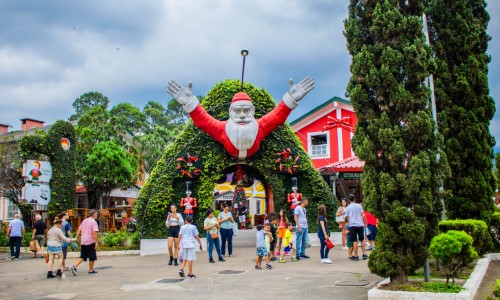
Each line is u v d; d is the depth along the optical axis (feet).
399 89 26.99
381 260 26.61
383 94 27.61
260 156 58.70
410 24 28.02
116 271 41.55
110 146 99.30
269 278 34.42
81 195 115.24
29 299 29.86
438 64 44.19
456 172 42.83
